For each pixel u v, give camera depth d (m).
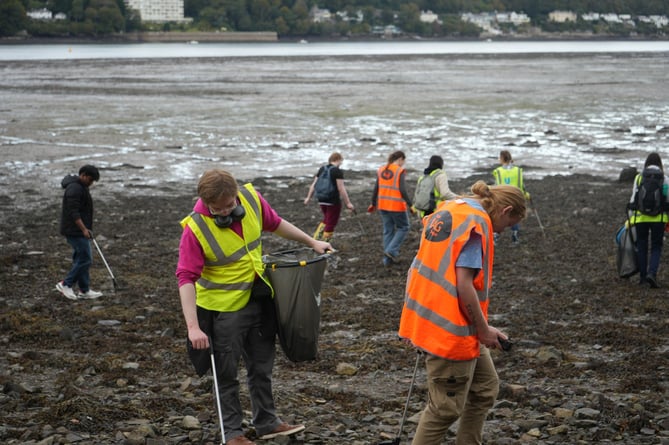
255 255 5.21
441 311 4.48
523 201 4.62
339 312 9.77
